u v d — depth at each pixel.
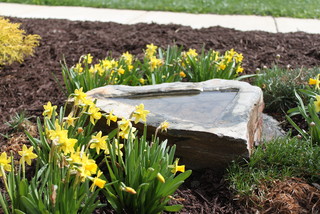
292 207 1.73
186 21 4.34
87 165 1.49
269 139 2.15
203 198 1.80
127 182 1.69
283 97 2.40
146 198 1.66
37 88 2.63
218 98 2.06
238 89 2.11
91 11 4.80
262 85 2.54
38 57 3.09
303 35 3.46
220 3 5.25
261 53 3.08
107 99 2.06
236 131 1.84
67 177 1.50
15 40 2.82
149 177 1.62
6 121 2.27
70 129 1.80
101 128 1.99
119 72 2.35
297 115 2.34
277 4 5.22
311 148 1.91
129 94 2.09
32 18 4.21
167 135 1.88
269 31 3.94
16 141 2.09
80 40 3.37
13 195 1.54
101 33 3.53
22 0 5.33
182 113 1.96
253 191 1.78
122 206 1.70
